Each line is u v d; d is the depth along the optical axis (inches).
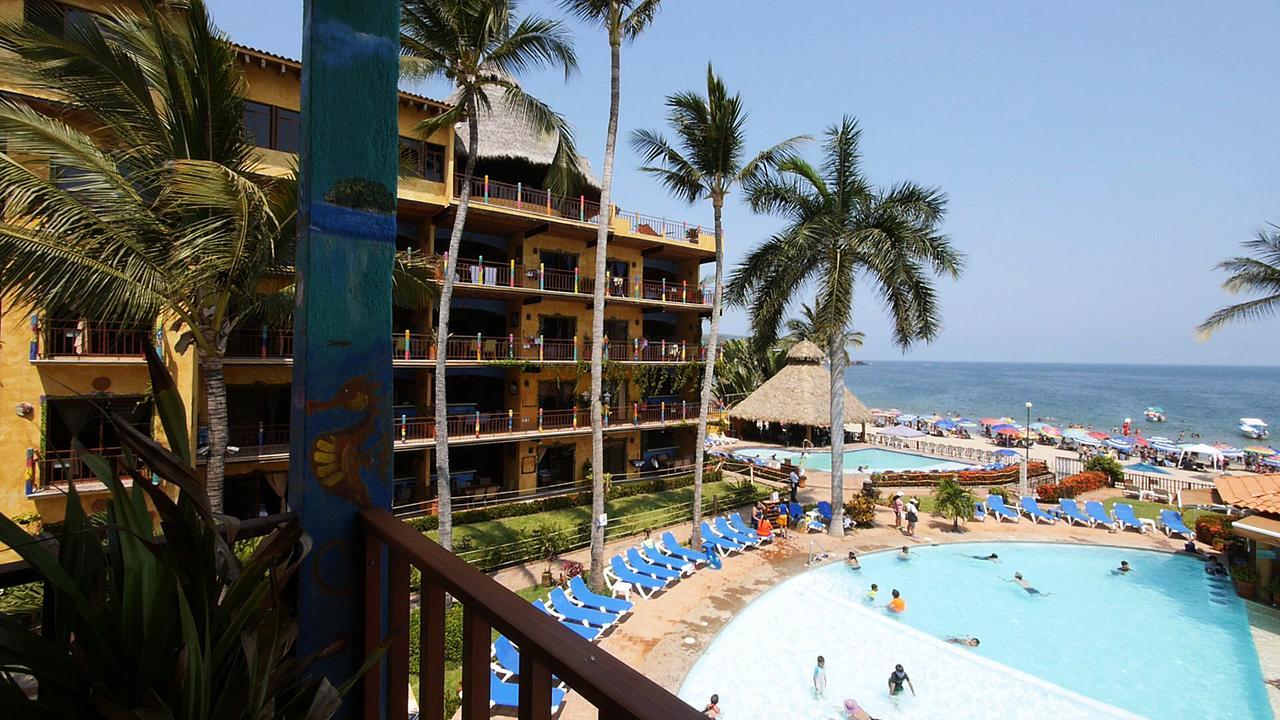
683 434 1160.8
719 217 725.9
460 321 894.4
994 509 922.1
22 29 307.9
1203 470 1571.1
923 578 674.2
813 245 795.4
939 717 411.5
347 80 80.1
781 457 1517.0
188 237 322.3
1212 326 861.2
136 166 351.9
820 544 757.3
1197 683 472.1
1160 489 1105.4
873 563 711.1
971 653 499.8
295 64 623.8
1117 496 1070.4
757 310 850.8
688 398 1156.5
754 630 524.4
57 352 503.2
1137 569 720.3
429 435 789.9
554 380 957.2
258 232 348.8
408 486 814.5
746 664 470.6
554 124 628.1
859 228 777.6
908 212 779.4
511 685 355.6
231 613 61.5
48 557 52.4
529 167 930.1
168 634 56.4
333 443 77.0
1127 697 452.4
